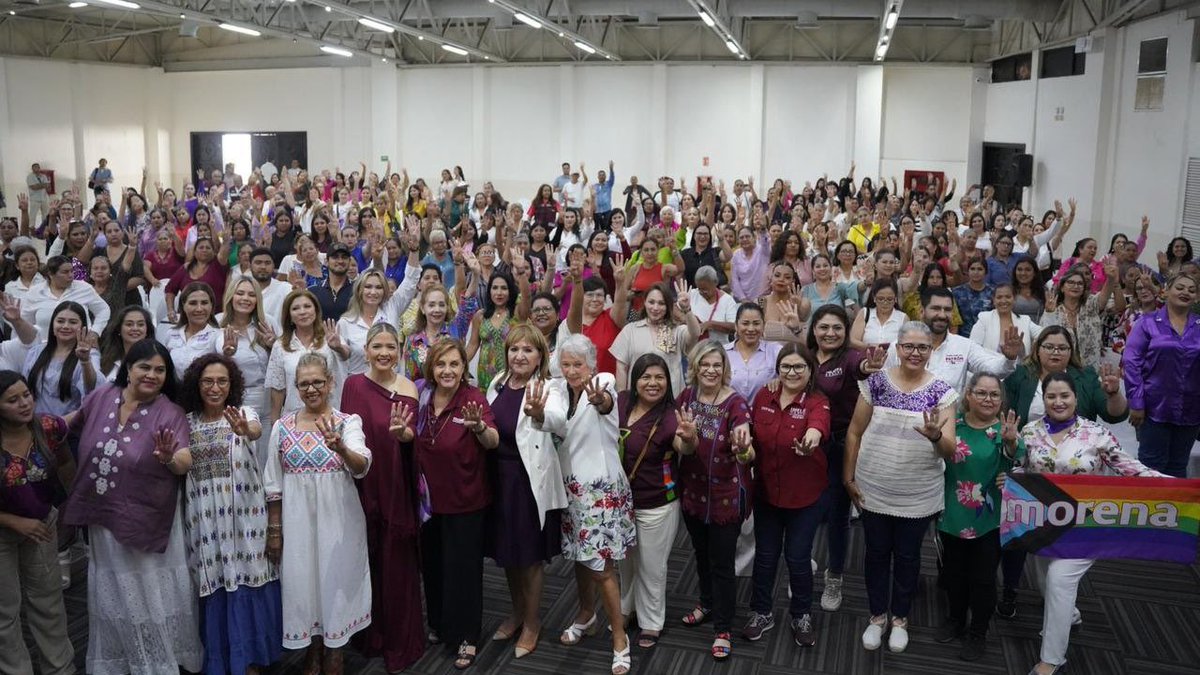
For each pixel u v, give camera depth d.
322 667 3.75
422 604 4.32
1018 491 3.65
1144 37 12.13
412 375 4.99
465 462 3.72
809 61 18.88
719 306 5.54
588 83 20.06
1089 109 13.74
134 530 3.43
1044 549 3.64
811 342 4.41
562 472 3.80
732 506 3.77
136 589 3.50
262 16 15.77
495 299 5.23
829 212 12.56
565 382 3.83
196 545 3.56
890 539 3.92
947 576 4.06
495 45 20.52
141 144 22.88
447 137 21.38
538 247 7.94
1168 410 4.86
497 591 4.53
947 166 18.98
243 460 3.54
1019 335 4.72
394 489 3.72
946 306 4.44
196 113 23.27
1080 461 3.71
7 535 3.44
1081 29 14.10
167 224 8.33
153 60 23.05
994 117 18.22
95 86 21.45
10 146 19.62
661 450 3.85
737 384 4.46
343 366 4.61
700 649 3.99
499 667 3.86
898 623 3.98
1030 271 5.63
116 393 3.55
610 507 3.75
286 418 3.60
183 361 4.51
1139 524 3.62
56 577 3.63
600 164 20.25
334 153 22.23
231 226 7.97
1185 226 10.98
